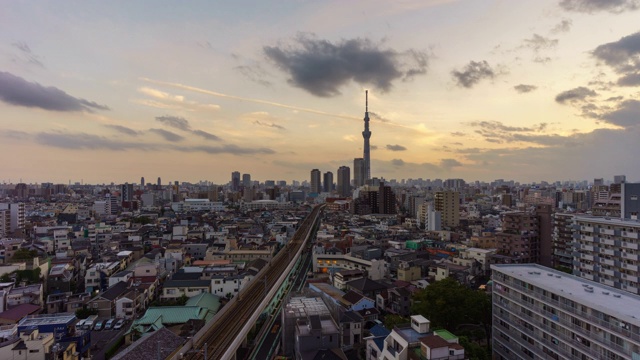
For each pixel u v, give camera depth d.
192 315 85.62
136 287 102.06
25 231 197.00
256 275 118.00
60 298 96.56
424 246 160.50
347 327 70.19
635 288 83.44
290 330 71.50
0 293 86.50
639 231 83.38
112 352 71.88
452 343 49.09
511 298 63.75
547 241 133.62
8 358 57.62
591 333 48.47
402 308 89.94
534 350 57.81
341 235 197.50
